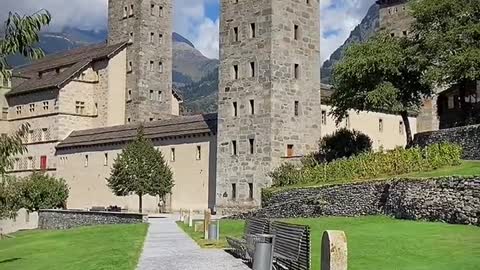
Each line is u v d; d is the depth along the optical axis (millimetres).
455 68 49281
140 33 89188
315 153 59094
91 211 60125
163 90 91188
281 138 58531
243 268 21219
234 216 49719
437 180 30969
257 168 58594
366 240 25156
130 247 29203
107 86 88562
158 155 68625
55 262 27203
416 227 28203
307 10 62125
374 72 54938
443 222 29641
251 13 60656
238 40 61562
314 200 41594
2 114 95750
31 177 73062
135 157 67625
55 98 88625
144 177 67125
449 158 38062
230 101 61750
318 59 62656
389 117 80875
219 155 62188
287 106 59406
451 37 51219
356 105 57500
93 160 81250
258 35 59875
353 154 54281
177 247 28984
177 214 67750
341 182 42781
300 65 60969
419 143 48062
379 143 79125
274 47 58781
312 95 61781
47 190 70938
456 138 44094
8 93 95312
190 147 69938
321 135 65750
